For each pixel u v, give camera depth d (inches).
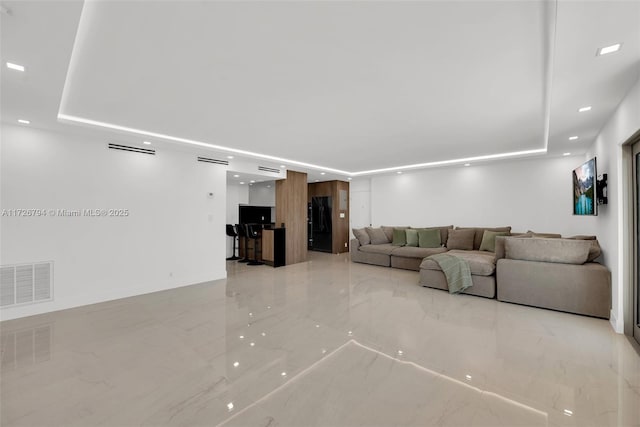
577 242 146.0
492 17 68.8
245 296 173.6
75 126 142.3
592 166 153.3
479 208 264.7
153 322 132.3
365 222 354.9
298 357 99.7
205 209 213.8
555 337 115.5
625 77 93.3
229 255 327.6
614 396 77.9
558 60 82.9
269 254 273.1
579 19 64.4
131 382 85.3
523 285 154.9
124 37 75.7
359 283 205.5
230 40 77.8
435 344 109.3
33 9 62.0
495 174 256.4
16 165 141.1
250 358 99.0
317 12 66.8
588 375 88.1
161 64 89.9
